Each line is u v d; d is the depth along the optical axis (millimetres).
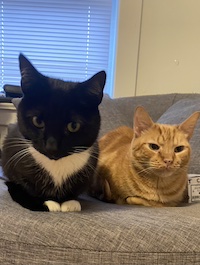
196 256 769
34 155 985
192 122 1221
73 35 2314
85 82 975
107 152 1399
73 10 2266
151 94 2094
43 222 817
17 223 814
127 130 1550
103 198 1243
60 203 988
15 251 778
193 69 2055
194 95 1828
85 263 759
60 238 777
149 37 2023
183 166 1205
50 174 997
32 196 1001
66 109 940
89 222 823
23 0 2270
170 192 1215
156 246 768
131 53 2033
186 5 1977
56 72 2379
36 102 949
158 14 1993
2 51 2375
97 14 2254
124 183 1223
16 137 1058
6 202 949
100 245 766
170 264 762
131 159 1229
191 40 2018
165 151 1155
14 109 2066
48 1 2260
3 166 1162
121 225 814
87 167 1052
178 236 791
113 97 2135
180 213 993
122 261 757
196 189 1276
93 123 1007
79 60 2350
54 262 764
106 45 2309
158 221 854
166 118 1600
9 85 2072
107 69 2336
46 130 933
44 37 2334
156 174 1175
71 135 957
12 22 2318
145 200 1200
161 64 2057
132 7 1973
